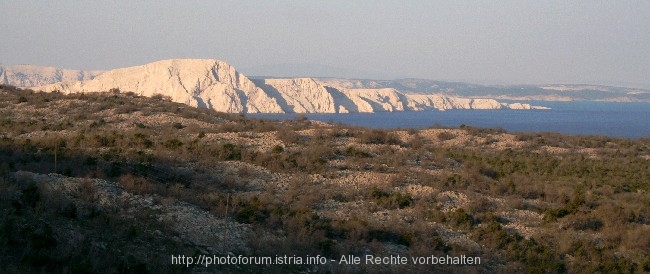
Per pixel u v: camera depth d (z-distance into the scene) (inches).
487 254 824.9
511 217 1027.3
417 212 995.9
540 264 800.3
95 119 1702.8
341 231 847.1
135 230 699.4
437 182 1194.6
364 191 1091.3
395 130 1957.4
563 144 1924.2
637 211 1065.5
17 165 987.3
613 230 955.3
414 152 1521.9
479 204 1052.5
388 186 1138.7
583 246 876.6
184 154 1236.5
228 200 879.1
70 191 786.2
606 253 859.4
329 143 1533.0
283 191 1067.3
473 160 1520.7
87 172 958.4
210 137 1508.4
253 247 733.9
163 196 866.1
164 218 763.4
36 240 610.9
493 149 1770.4
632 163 1625.2
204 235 741.3
